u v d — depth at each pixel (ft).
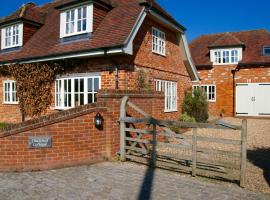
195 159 22.86
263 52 75.56
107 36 37.99
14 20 51.44
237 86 76.74
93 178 21.76
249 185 20.88
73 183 20.48
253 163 27.22
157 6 50.16
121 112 27.50
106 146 27.40
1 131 23.02
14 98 51.75
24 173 22.86
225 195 18.78
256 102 74.49
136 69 40.37
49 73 44.45
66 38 43.55
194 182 21.42
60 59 41.73
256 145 36.40
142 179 21.80
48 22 54.44
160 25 48.49
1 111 53.98
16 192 18.43
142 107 31.24
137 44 40.88
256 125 57.77
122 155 27.17
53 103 44.78
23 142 23.47
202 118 57.62
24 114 48.44
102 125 27.12
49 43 46.19
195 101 56.85
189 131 47.21
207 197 18.33
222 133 46.26
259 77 73.92
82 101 41.22
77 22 42.50
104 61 38.96
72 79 42.37
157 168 25.00
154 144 25.30
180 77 56.95
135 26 37.42
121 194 18.48
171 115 52.21
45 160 24.08
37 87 45.93
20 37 51.29
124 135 27.27
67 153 25.03
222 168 24.35
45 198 17.46
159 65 47.73
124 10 41.57
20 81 47.91
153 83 45.34
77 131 25.55
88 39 40.11
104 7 42.47
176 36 55.36
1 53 54.54
